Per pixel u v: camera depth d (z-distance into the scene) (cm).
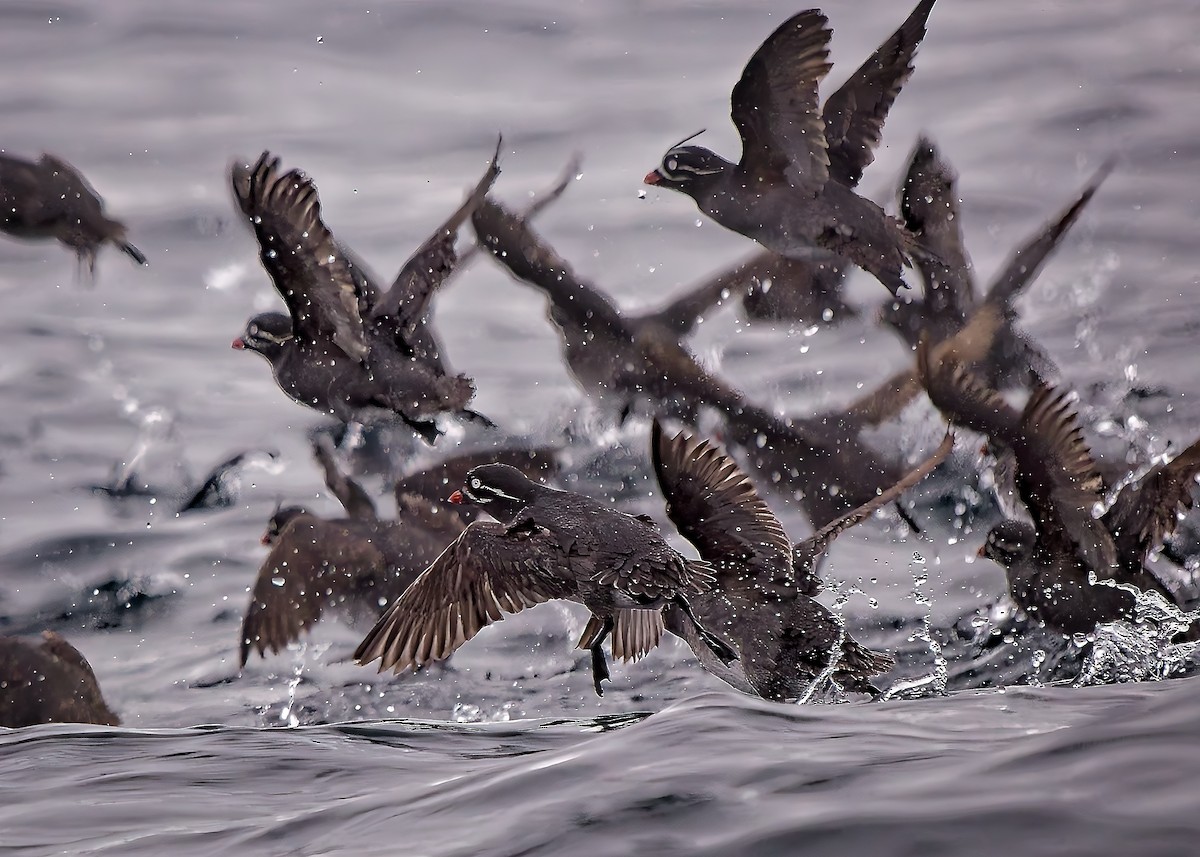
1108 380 1780
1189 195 2466
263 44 3644
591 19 3828
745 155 1419
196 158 2931
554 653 1280
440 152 2972
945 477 1541
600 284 2270
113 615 1378
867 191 2592
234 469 1709
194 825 620
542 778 587
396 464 1717
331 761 740
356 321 1323
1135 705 597
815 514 1487
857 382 1864
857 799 511
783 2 3906
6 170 1659
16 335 2134
